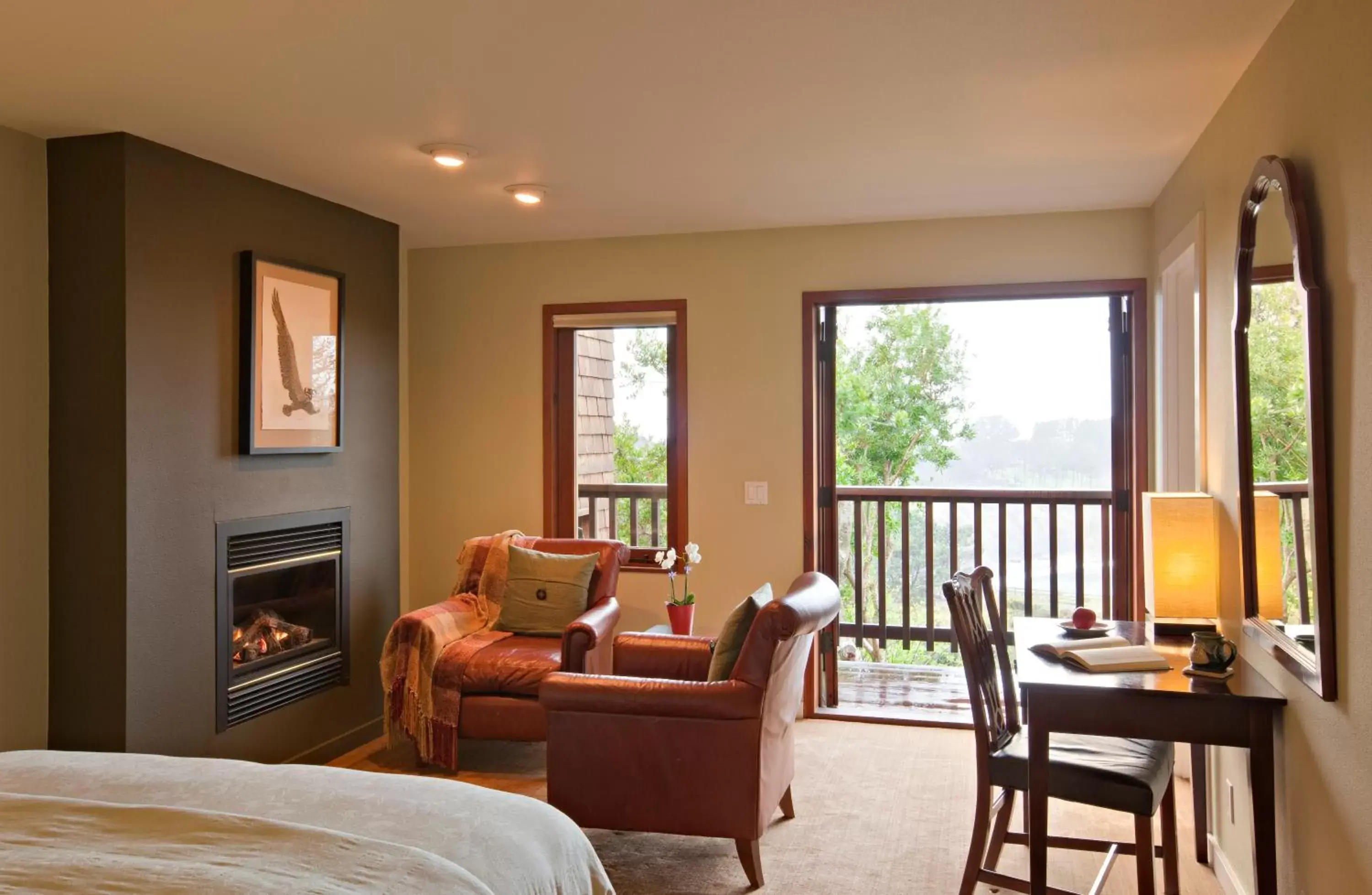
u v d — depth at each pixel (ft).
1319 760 7.27
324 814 6.47
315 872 5.47
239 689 12.76
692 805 10.12
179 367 11.90
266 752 13.26
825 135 11.47
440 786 7.10
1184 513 10.59
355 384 15.12
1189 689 8.30
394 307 16.10
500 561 15.69
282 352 13.42
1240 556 9.25
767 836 11.50
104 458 11.23
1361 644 6.47
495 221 15.97
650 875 10.48
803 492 16.56
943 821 11.97
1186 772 13.56
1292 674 7.77
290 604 14.12
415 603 18.25
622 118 10.81
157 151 11.62
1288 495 7.86
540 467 17.72
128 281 11.19
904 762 14.16
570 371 17.80
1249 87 9.28
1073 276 15.42
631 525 17.58
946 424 19.11
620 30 8.49
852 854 11.00
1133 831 11.85
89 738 11.30
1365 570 6.37
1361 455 6.44
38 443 11.32
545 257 17.62
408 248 18.15
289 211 13.71
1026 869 10.69
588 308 17.40
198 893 5.12
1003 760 9.31
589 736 10.34
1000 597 18.24
